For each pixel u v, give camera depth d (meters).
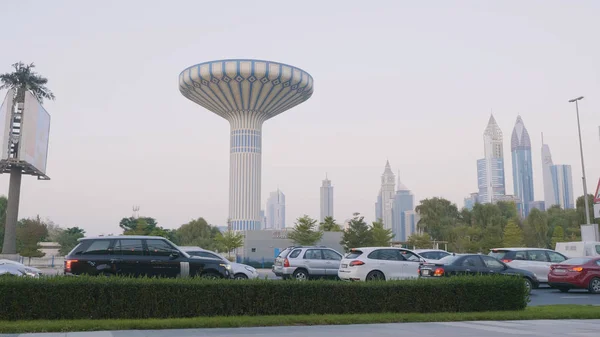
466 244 65.62
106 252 17.17
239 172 65.56
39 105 44.53
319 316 13.53
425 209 79.75
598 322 13.81
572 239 62.00
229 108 66.06
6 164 41.97
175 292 13.18
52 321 12.08
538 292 23.94
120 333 11.34
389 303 14.66
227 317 13.12
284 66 63.31
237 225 64.94
